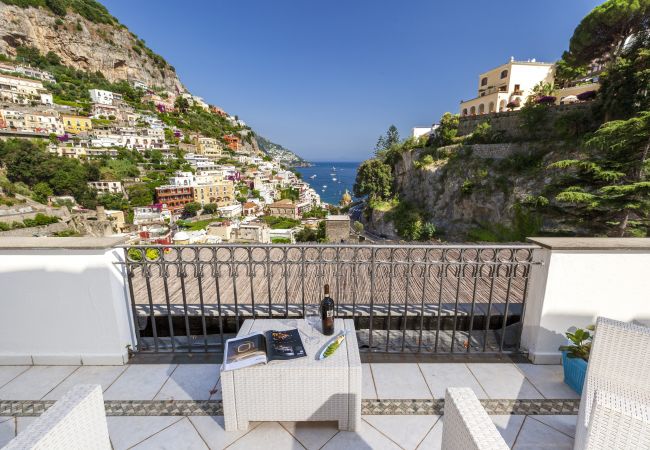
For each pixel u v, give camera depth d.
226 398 2.00
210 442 1.99
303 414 2.02
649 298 2.60
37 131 59.94
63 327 2.71
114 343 2.74
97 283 2.61
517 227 20.12
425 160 29.69
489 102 31.42
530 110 22.34
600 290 2.61
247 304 3.79
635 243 2.50
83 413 1.25
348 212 46.91
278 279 4.72
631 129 8.45
